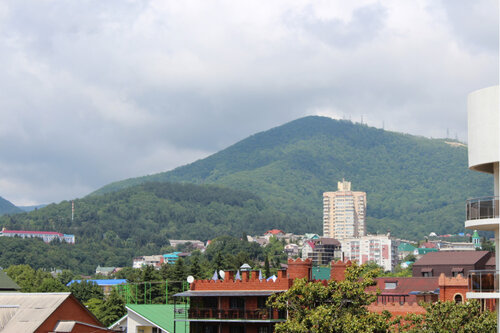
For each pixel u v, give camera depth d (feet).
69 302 304.91
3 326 290.76
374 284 237.66
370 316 228.43
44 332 290.76
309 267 299.17
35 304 300.61
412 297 362.94
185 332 319.88
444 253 462.60
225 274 311.88
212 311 303.89
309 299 237.45
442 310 232.73
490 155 151.23
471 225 154.71
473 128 155.33
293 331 230.48
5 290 407.64
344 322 225.15
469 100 157.07
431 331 229.25
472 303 231.50
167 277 642.22
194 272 644.27
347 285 233.35
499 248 155.12
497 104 151.12
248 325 298.35
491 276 152.76
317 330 225.56
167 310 358.02
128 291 603.26
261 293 294.87
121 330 326.65
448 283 323.37
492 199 152.35
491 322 221.25
